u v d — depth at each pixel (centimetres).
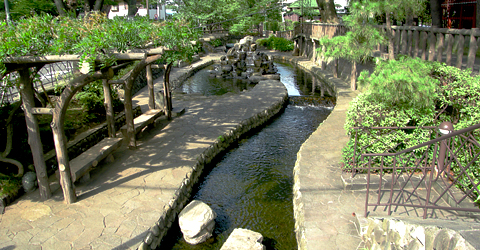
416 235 318
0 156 631
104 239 502
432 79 621
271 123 1230
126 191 646
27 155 700
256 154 948
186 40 835
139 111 1170
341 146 818
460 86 618
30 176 636
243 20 3841
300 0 3794
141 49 665
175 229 606
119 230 525
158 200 616
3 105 767
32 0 1338
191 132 1000
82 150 820
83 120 937
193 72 2334
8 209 582
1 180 617
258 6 4019
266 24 4988
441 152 573
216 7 3469
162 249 553
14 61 519
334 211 539
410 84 567
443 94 638
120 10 3853
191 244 566
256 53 2258
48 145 762
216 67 2564
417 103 612
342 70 1873
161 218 564
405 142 623
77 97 988
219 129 1024
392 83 583
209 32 3378
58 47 519
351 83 1574
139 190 651
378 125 641
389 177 607
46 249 477
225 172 838
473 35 714
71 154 773
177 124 1080
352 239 471
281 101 1409
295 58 2964
